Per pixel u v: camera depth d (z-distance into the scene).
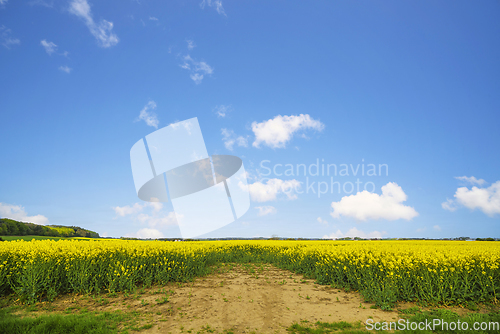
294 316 7.55
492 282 8.19
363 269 10.61
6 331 5.73
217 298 9.19
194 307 8.14
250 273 14.83
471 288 8.30
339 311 7.93
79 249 11.78
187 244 19.20
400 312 7.68
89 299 8.50
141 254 11.71
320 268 13.10
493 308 7.59
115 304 8.15
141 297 8.94
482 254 11.24
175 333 6.23
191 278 12.04
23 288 7.97
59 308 7.71
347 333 6.11
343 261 12.02
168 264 11.84
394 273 9.23
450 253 11.97
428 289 8.34
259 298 9.38
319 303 8.81
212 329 6.52
